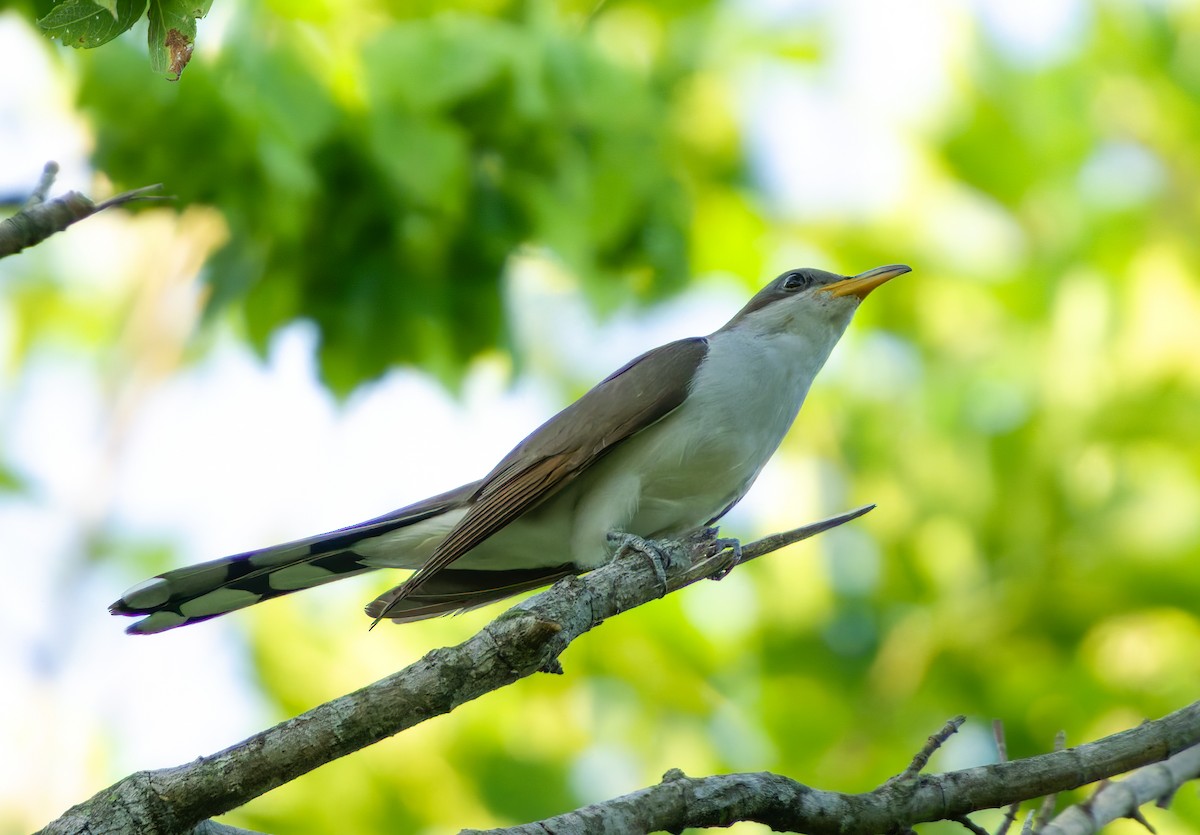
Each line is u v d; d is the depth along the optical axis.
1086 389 11.91
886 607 11.89
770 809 5.23
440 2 9.73
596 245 9.98
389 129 8.73
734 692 11.76
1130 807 5.96
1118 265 12.90
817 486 12.41
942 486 11.96
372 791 10.80
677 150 11.32
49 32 4.27
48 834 4.48
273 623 11.37
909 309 13.12
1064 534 11.54
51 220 4.36
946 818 5.36
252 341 9.40
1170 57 13.67
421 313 9.27
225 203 8.82
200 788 4.58
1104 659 11.34
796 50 12.84
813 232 13.23
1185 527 11.23
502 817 10.99
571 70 9.23
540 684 11.53
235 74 8.52
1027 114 13.48
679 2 11.89
